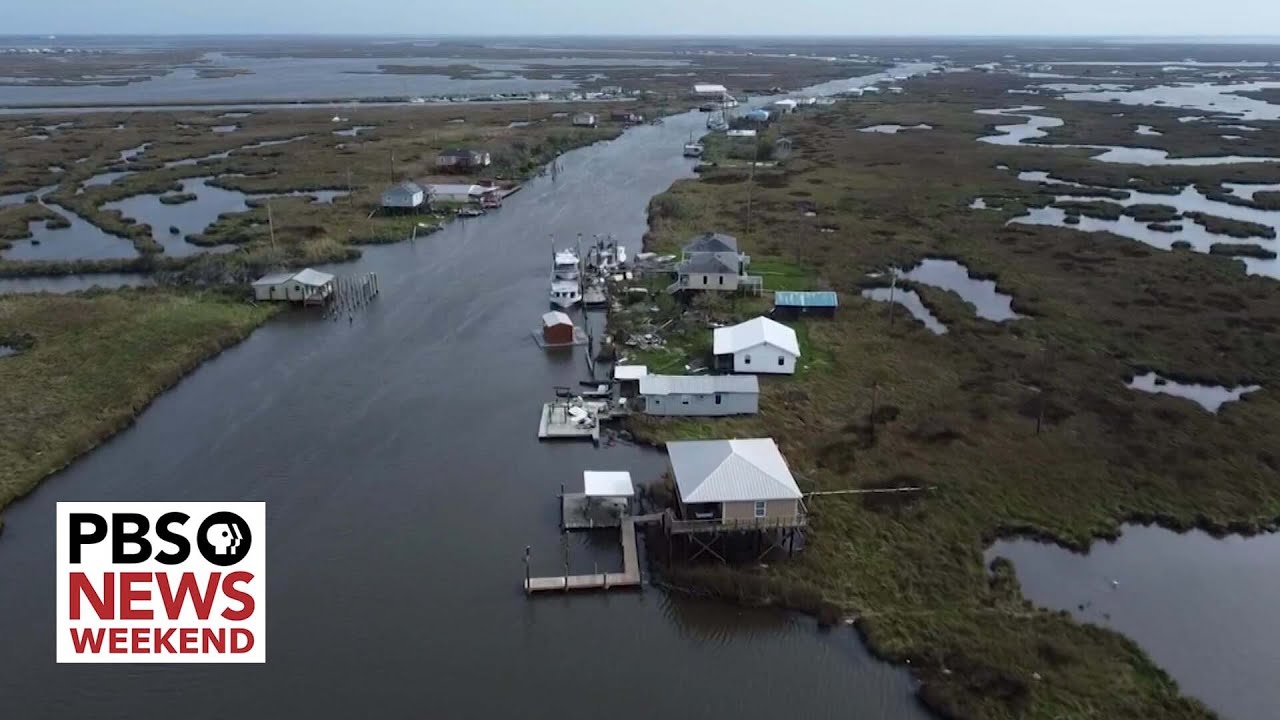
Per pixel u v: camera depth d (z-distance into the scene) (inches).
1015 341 2482.8
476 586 1469.0
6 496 1679.4
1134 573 1513.3
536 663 1304.1
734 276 2822.3
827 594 1432.1
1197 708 1203.2
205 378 2289.6
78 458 1865.2
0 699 1230.3
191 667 1282.0
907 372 2274.9
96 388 2140.7
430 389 2223.2
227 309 2719.0
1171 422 1994.3
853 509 1663.4
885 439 1921.8
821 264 3223.4
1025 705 1202.0
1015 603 1416.1
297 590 1455.5
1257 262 3319.4
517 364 2381.9
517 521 1653.5
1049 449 1877.5
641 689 1258.0
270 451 1905.8
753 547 1542.8
